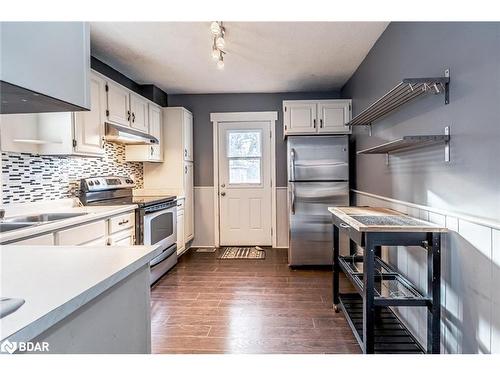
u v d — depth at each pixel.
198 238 4.95
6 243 1.57
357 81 3.71
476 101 1.46
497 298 1.34
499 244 1.32
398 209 2.42
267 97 4.82
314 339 2.18
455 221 1.63
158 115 4.18
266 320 2.46
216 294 3.01
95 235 2.34
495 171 1.35
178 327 2.36
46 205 2.60
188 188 4.61
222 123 4.89
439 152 1.80
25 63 0.84
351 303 2.60
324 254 3.86
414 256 2.10
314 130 4.02
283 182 4.86
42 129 2.48
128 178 3.72
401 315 2.32
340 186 3.84
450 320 1.68
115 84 3.14
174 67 3.61
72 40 1.03
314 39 2.88
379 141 2.92
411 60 2.17
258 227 4.94
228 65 3.56
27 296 0.71
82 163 3.12
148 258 1.08
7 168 2.29
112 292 0.91
